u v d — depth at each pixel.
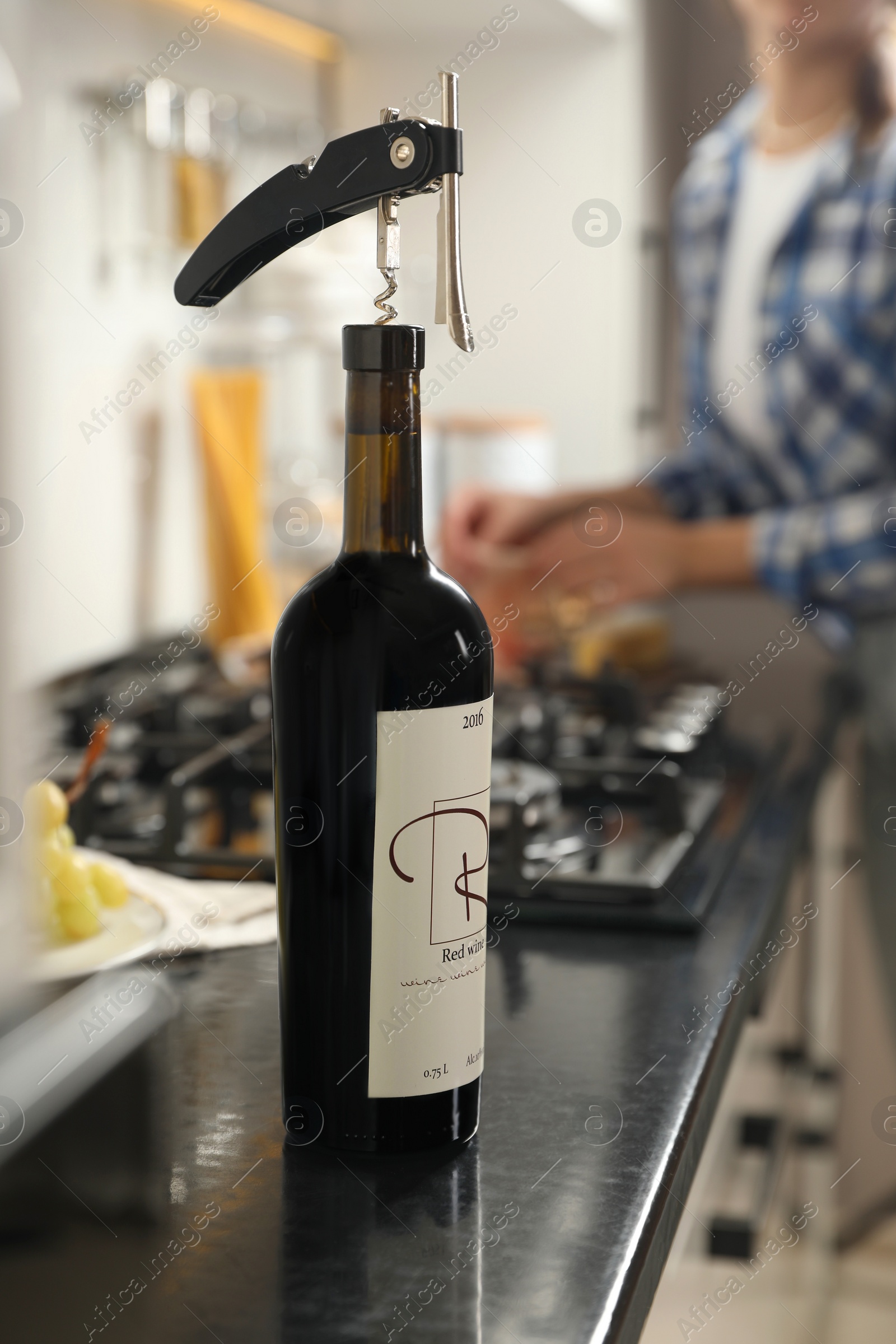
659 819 0.91
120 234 1.29
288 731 0.44
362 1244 0.42
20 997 0.48
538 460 1.76
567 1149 0.48
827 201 1.66
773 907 0.83
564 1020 0.61
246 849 0.84
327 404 1.76
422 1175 0.46
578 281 1.89
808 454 1.74
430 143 0.42
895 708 1.57
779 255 1.71
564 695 1.30
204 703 1.18
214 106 1.43
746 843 0.97
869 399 1.66
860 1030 2.00
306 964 0.45
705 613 2.21
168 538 1.43
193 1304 0.38
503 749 1.00
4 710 0.38
